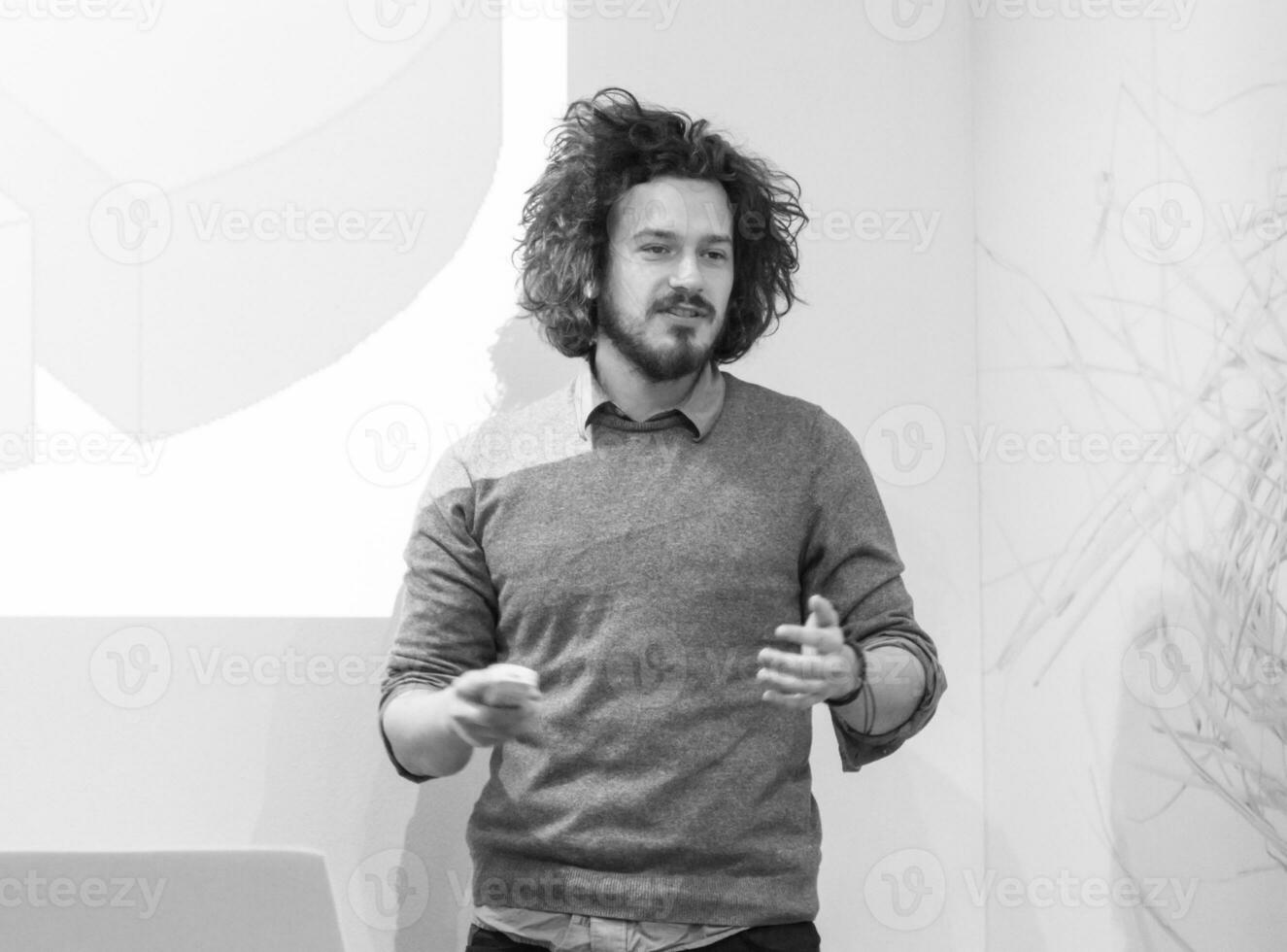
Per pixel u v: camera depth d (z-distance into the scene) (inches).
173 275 128.1
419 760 104.3
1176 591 109.9
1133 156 116.9
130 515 126.6
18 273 125.9
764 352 136.5
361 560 129.5
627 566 104.0
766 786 102.8
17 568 124.9
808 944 103.3
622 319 109.7
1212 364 106.0
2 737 124.1
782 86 137.6
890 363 138.7
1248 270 102.1
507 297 132.0
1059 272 127.3
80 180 126.9
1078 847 123.6
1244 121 103.0
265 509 128.6
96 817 125.0
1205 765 106.0
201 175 128.6
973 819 138.7
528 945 103.0
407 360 130.8
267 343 129.2
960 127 140.7
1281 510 97.4
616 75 134.3
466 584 109.3
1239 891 102.0
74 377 126.2
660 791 100.7
